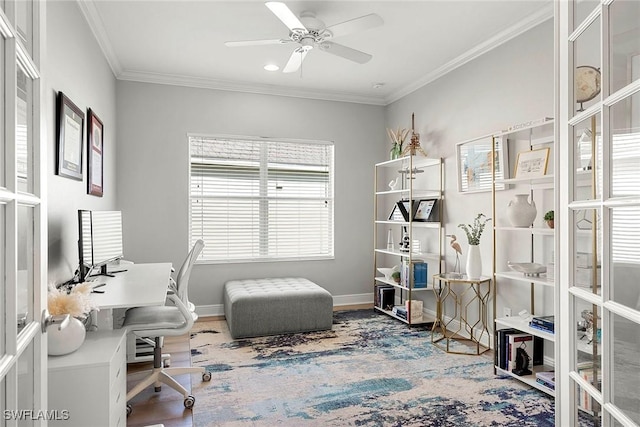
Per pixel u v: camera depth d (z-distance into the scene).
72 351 1.73
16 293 0.87
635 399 0.92
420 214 4.37
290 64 3.28
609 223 1.03
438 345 3.60
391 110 5.20
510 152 3.31
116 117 4.30
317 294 4.03
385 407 2.45
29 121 1.02
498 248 3.45
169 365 3.12
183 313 2.43
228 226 4.79
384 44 3.59
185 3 2.91
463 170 3.80
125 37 3.46
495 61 3.49
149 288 2.37
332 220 5.18
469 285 3.81
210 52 3.79
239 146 4.83
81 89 2.86
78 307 1.75
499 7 2.95
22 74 0.97
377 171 5.32
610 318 1.03
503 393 2.63
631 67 0.93
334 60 3.97
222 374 2.95
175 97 4.53
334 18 3.12
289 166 5.04
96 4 2.90
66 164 2.46
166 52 3.79
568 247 1.27
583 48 1.19
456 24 3.21
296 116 4.98
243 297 3.85
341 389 2.70
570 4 1.26
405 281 4.27
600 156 1.08
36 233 1.04
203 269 4.66
